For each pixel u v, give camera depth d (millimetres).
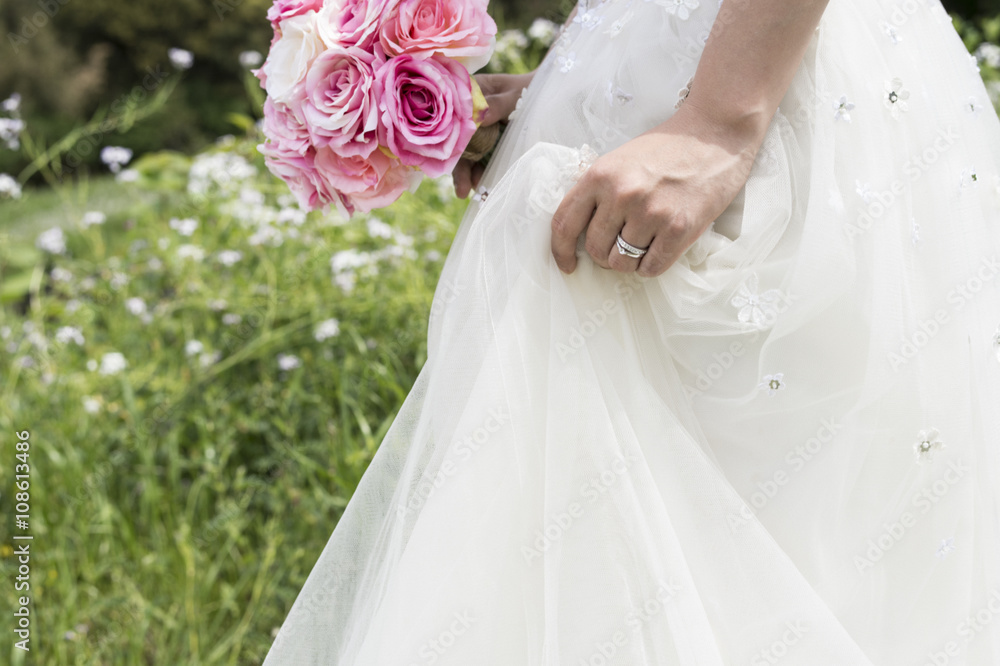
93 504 1924
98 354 2441
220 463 1901
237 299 2328
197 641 1661
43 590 1851
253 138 2818
